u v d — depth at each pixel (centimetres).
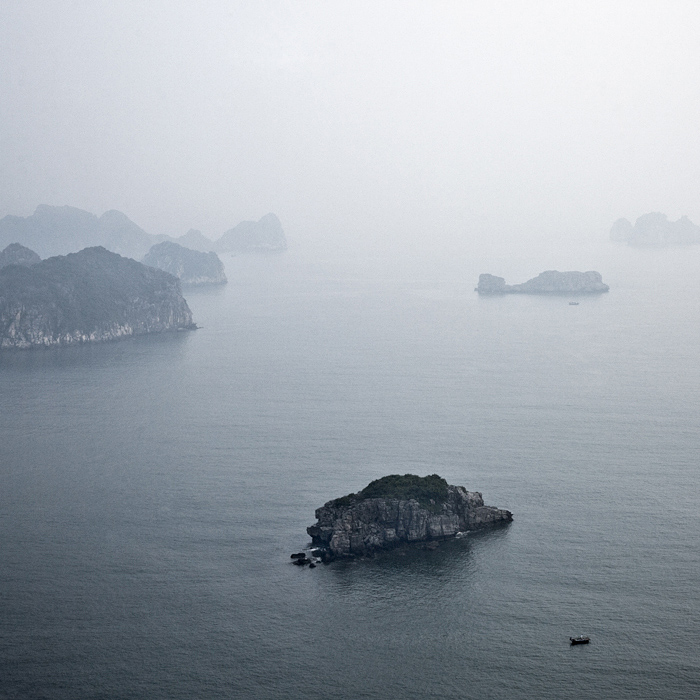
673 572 18100
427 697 14688
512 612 16912
